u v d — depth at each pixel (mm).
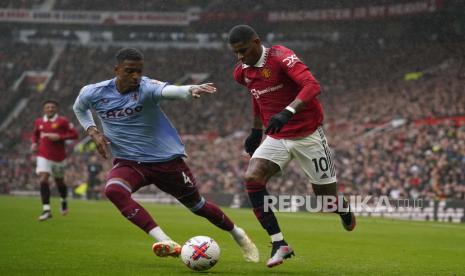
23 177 60312
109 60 76875
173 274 10625
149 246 15531
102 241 16594
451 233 23500
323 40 68562
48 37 79125
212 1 69125
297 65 11156
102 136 11727
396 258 14570
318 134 11906
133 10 71750
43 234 18094
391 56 64000
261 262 12914
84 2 72625
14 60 78188
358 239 20016
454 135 46000
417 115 53719
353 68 66000
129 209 11148
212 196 46125
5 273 10516
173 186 11984
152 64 75062
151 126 11625
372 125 55594
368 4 60531
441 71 58281
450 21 55438
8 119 73875
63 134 24312
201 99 69750
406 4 57844
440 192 38625
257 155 11727
